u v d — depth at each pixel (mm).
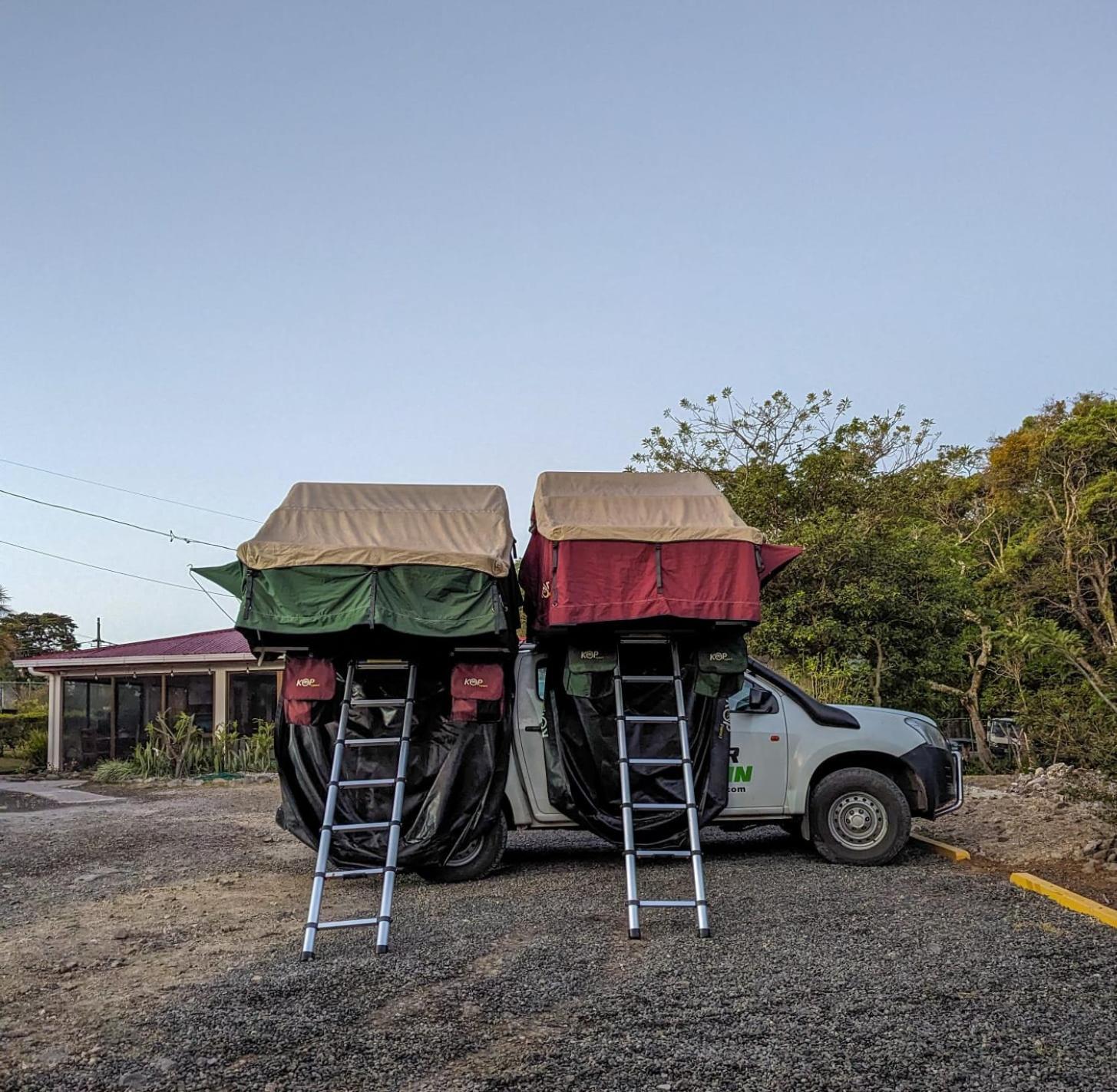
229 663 24547
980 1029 4613
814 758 8984
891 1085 4027
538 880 8406
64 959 6055
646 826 8273
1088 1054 4324
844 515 23266
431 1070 4238
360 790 8102
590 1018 4832
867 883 7945
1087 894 7363
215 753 22297
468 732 8172
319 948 6238
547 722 8477
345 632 7164
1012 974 5426
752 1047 4438
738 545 7445
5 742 32438
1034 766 18766
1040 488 28906
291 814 8164
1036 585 23578
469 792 8164
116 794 18531
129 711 25500
